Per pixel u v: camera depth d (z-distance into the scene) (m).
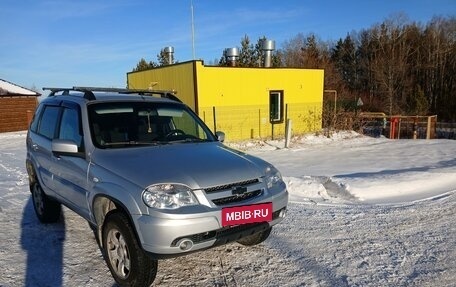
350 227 5.20
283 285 3.60
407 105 49.00
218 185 3.41
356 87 61.75
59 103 5.05
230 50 19.94
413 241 4.64
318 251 4.38
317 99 20.05
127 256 3.48
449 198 6.59
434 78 53.75
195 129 4.89
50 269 3.96
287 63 64.12
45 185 5.05
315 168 10.35
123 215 3.44
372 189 7.11
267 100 18.02
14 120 25.58
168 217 3.14
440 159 11.35
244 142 16.02
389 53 55.56
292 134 18.27
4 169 10.44
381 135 22.45
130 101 4.71
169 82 17.41
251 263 4.08
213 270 3.92
